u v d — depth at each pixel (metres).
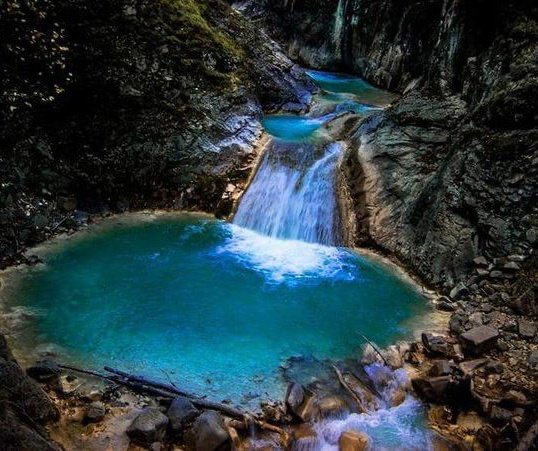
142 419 5.13
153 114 10.41
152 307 7.29
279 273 8.41
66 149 9.58
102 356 6.27
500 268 7.66
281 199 9.96
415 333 7.10
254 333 6.93
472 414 5.71
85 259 8.27
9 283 7.47
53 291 7.42
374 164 9.94
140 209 9.91
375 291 8.08
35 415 4.98
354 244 9.38
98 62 10.19
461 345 6.66
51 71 9.56
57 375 5.71
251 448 5.18
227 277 8.16
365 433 5.45
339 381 6.13
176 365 6.23
